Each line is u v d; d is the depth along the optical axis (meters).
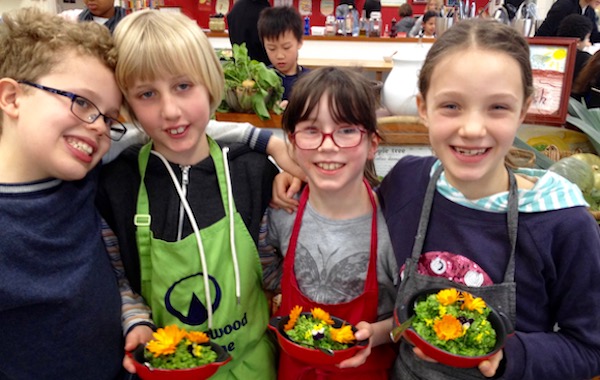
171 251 1.10
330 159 1.08
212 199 1.16
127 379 1.12
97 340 1.04
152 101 1.05
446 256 1.03
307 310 1.13
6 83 0.92
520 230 0.98
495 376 0.93
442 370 1.01
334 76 1.08
